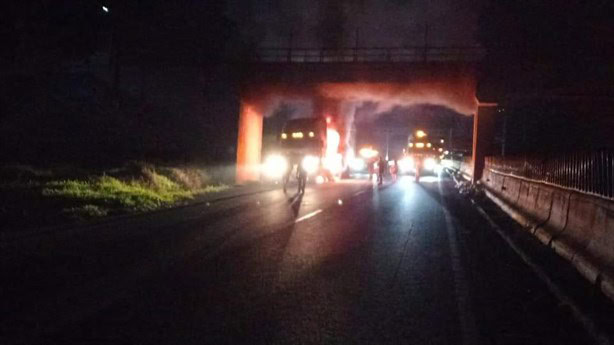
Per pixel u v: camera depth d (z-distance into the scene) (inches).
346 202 1202.0
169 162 1498.5
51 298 397.7
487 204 1186.0
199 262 533.6
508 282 478.3
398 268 529.0
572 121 1449.3
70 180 1022.4
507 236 732.0
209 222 822.5
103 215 835.4
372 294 430.3
